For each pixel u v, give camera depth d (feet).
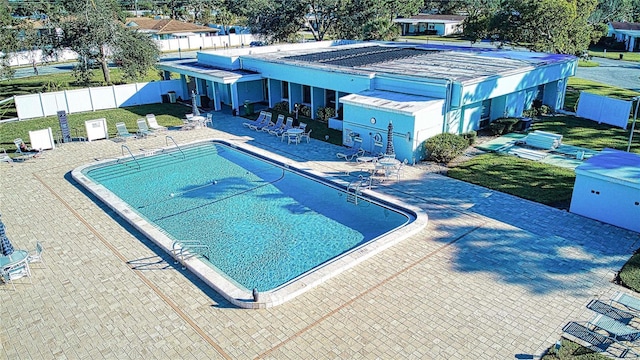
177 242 45.85
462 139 68.59
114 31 120.26
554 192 57.00
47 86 121.90
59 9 120.88
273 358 31.07
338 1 168.55
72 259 43.80
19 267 40.45
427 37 241.14
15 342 33.30
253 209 55.67
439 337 32.99
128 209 52.85
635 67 154.30
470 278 40.06
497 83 73.87
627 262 42.04
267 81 103.81
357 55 99.66
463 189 58.59
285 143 78.48
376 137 70.38
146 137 83.61
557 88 94.48
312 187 61.98
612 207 48.67
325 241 48.08
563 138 77.15
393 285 39.11
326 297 37.55
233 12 276.21
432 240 46.47
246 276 41.73
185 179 65.36
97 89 102.94
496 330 33.71
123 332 33.94
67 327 34.65
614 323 32.65
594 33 127.13
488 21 123.65
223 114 99.04
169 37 230.07
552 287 38.75
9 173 66.69
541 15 110.73
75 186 61.72
